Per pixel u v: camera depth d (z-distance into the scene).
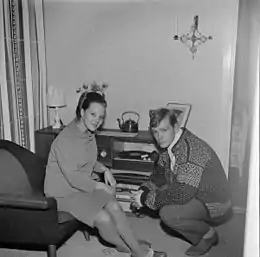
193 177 1.99
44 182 1.99
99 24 2.49
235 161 1.55
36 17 2.52
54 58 2.58
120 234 1.96
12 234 1.66
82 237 2.05
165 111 2.37
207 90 2.35
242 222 1.17
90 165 2.24
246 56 1.50
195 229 1.94
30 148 2.53
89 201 1.93
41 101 2.59
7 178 1.83
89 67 2.55
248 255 0.94
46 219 1.60
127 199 2.29
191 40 2.35
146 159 2.32
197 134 2.31
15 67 2.41
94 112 2.41
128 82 2.50
